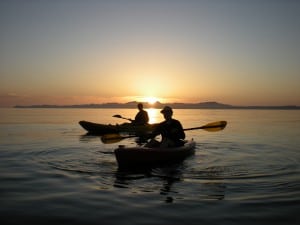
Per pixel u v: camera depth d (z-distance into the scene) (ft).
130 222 12.74
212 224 12.48
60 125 75.92
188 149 27.94
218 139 43.34
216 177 20.06
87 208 14.37
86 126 53.47
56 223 12.59
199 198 15.74
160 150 24.54
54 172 21.40
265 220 12.86
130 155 23.26
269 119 123.65
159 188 17.61
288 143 38.88
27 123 84.69
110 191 17.03
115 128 50.26
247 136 48.26
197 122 93.20
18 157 27.53
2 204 14.84
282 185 18.06
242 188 17.47
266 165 23.95
